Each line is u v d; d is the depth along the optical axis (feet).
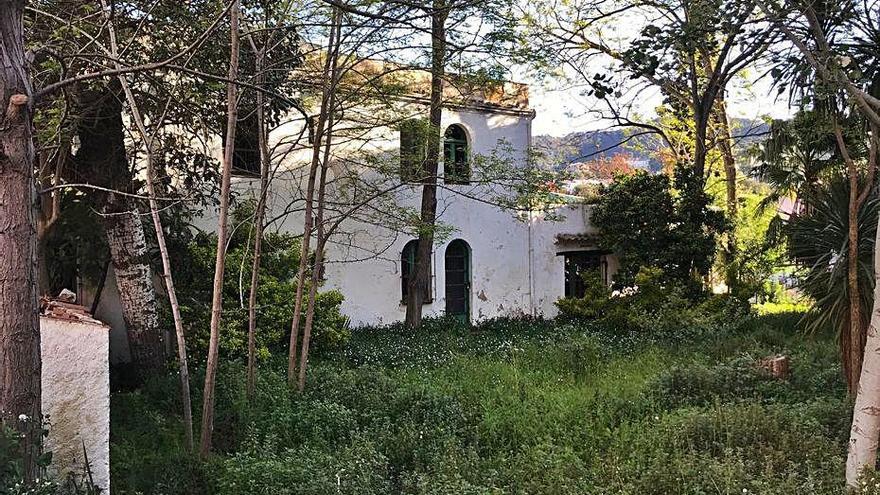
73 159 34.78
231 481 20.47
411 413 28.35
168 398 29.53
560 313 62.18
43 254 35.63
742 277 59.98
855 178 25.25
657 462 21.01
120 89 30.91
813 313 28.78
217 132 34.35
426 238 50.03
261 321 37.27
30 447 15.44
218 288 24.54
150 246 36.88
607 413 28.14
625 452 23.75
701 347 42.14
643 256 58.54
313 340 39.55
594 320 54.95
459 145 56.65
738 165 77.10
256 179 44.86
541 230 62.49
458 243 58.03
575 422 27.73
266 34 31.73
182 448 24.26
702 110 58.70
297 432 26.00
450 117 55.11
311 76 31.94
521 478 21.93
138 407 28.78
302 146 33.30
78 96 30.35
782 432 23.22
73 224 34.40
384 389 30.83
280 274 39.04
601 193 63.00
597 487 20.25
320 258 32.94
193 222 42.98
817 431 23.26
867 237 26.48
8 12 15.64
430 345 44.21
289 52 33.50
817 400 26.89
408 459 24.71
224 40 30.19
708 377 31.09
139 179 37.91
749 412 25.03
